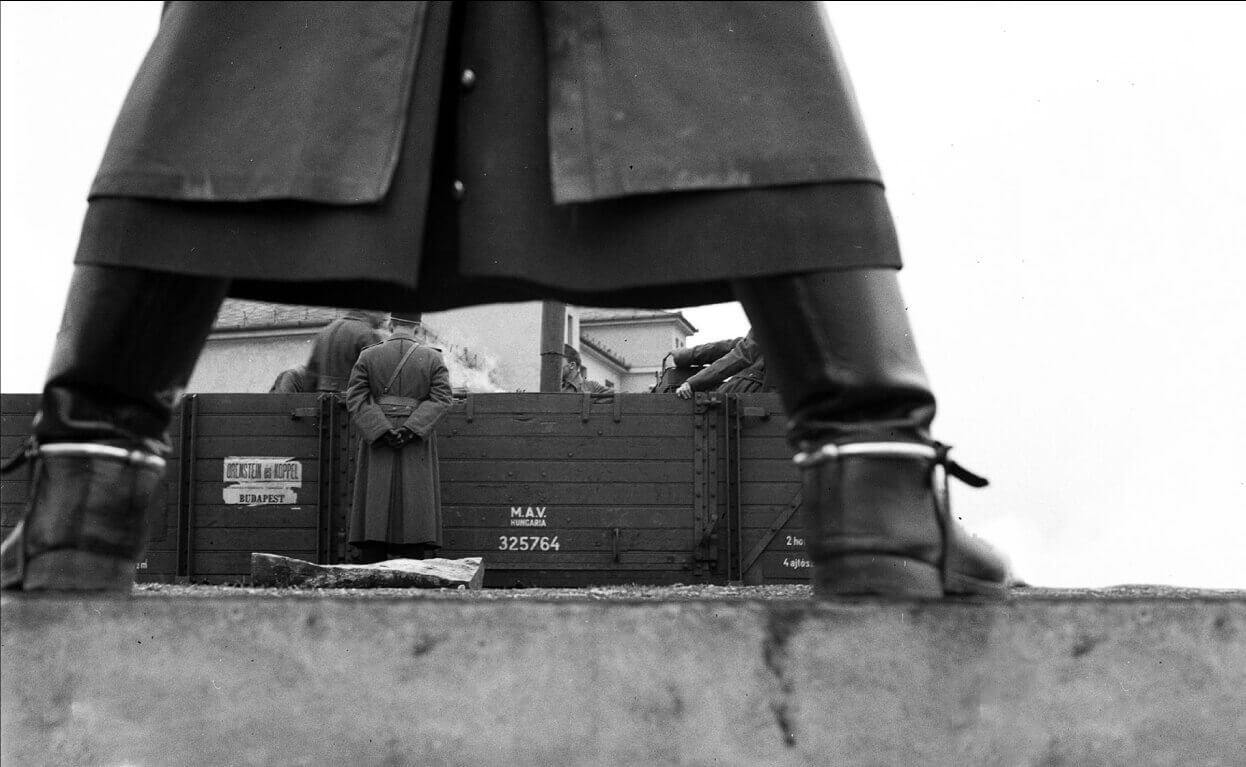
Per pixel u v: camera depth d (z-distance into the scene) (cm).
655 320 4750
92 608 178
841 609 179
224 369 3381
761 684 178
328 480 861
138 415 202
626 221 193
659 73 192
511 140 197
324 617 178
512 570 860
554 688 177
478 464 868
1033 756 180
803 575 852
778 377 201
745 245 189
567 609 179
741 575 850
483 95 199
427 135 193
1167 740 183
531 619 178
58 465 198
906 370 194
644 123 190
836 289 192
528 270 193
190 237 189
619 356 4756
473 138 198
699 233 190
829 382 194
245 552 857
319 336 1045
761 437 864
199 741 176
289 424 867
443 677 177
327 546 858
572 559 860
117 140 192
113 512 199
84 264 193
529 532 862
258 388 3356
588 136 190
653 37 193
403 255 189
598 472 866
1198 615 184
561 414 870
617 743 177
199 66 192
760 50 194
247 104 190
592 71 192
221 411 870
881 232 192
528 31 200
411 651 178
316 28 191
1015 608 182
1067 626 183
